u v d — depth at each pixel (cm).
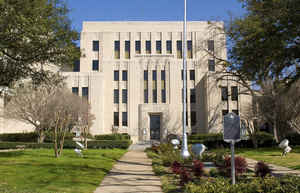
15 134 3850
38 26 1312
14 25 1246
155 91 4888
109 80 4947
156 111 4691
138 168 1655
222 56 4988
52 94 2897
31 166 1611
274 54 1162
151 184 1150
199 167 1188
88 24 5231
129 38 5219
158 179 1274
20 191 936
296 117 3019
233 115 837
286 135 3531
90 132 4609
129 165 1798
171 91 4850
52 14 1417
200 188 785
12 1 1238
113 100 4906
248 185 740
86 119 3250
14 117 3128
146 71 4956
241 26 1327
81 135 3459
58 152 2361
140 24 5238
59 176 1297
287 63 1202
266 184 738
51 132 3538
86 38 5166
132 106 4856
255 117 3238
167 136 4188
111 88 4922
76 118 3161
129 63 4966
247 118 3278
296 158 2011
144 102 4875
